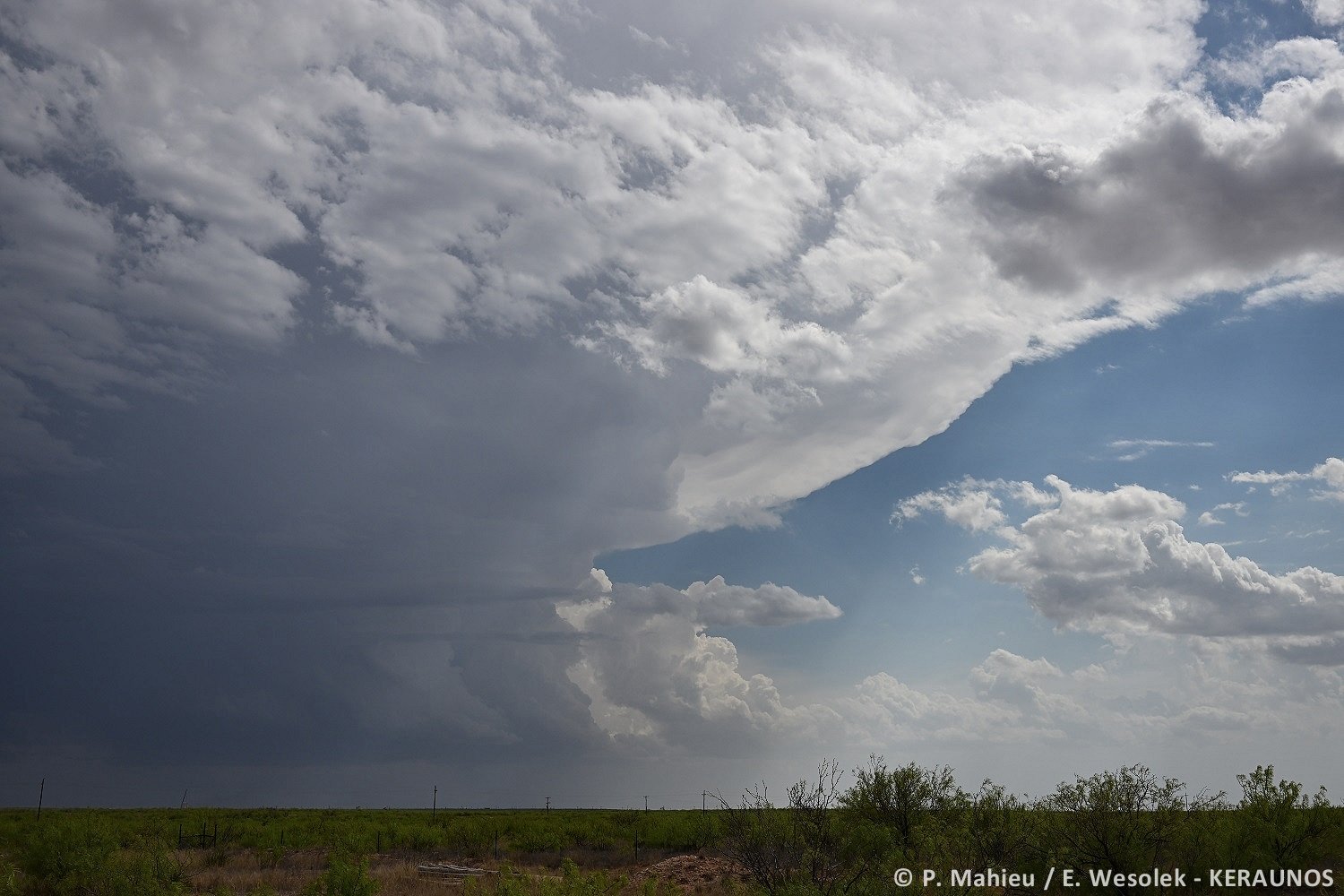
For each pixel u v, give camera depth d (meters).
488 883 31.77
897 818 28.17
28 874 31.67
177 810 102.19
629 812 74.69
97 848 31.12
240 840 51.56
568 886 24.11
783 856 19.31
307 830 57.34
